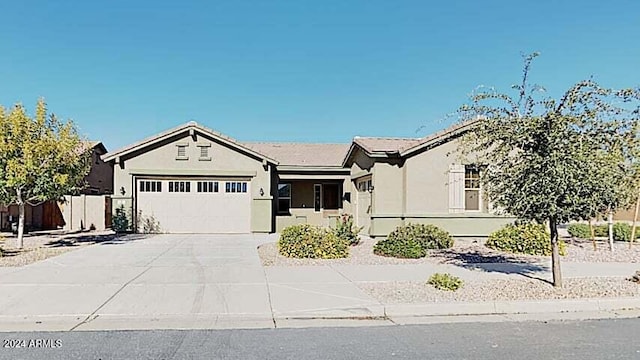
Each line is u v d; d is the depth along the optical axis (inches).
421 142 741.3
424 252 571.5
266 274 447.5
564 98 351.6
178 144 869.8
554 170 340.8
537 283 400.2
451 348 248.8
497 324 299.1
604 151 349.7
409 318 314.7
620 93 344.2
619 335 273.9
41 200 647.8
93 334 270.8
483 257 567.8
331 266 496.1
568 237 842.2
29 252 593.0
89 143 804.0
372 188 771.4
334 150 1106.7
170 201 873.5
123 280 413.7
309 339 264.1
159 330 279.4
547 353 241.3
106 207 1019.9
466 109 381.7
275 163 891.4
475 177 757.3
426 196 748.0
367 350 245.3
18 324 291.9
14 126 591.8
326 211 1034.1
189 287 387.9
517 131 362.6
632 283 402.0
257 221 882.8
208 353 239.1
